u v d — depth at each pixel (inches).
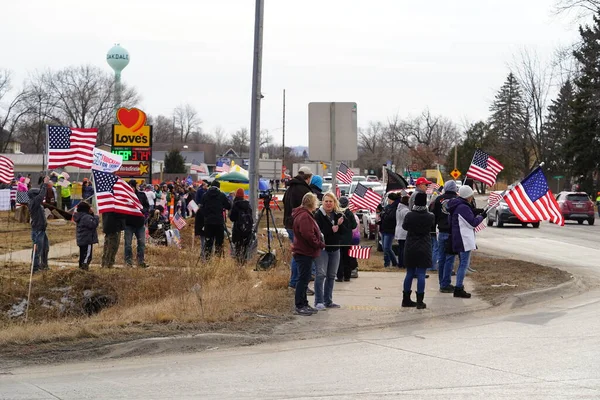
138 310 479.2
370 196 879.7
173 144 4778.5
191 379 320.8
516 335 412.5
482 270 700.7
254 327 433.4
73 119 3169.3
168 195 1321.4
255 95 743.7
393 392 292.0
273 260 664.4
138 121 1145.4
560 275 648.4
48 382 316.8
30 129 3437.5
